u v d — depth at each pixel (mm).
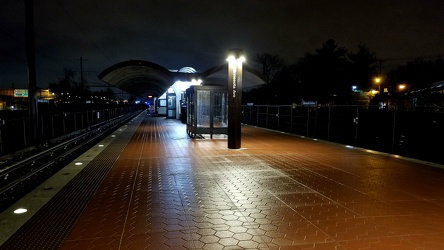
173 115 34594
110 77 22266
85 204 5355
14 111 18219
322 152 11031
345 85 39938
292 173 7730
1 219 4707
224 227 4414
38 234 4191
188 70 25688
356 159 9703
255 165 8672
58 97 55594
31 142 12758
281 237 4105
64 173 7605
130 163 8844
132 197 5738
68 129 18172
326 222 4613
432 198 5797
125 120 34188
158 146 12289
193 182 6801
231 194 5949
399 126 13414
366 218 4781
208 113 15242
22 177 7121
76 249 3771
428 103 20109
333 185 6641
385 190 6297
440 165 8805
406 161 9406
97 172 7715
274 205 5344
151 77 28281
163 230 4305
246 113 28344
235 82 11492
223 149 11602
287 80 44375
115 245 3865
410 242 3992
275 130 20516
